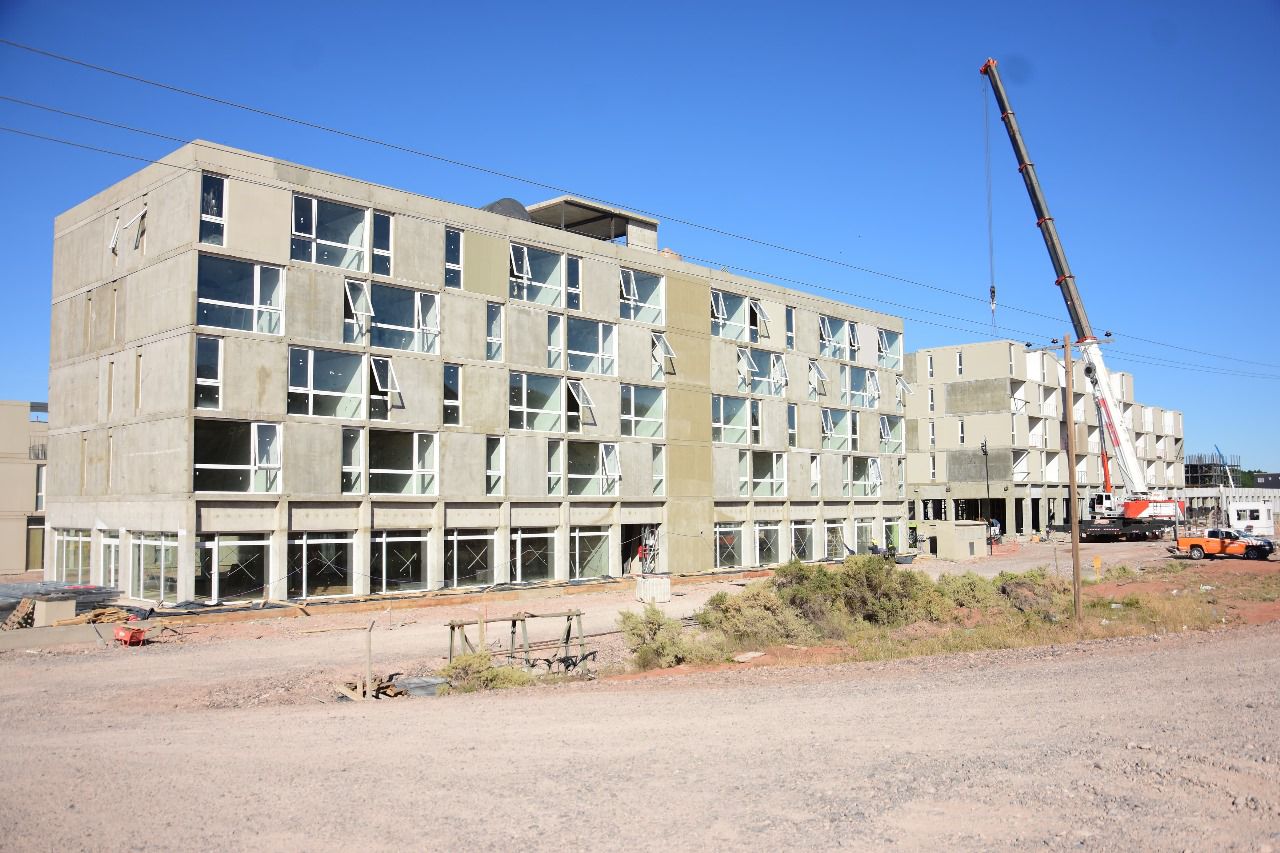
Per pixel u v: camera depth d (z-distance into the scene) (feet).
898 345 191.01
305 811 24.64
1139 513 208.44
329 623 86.53
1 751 32.89
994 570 154.40
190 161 92.84
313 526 99.35
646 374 137.18
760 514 155.53
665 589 106.52
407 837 22.58
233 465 93.86
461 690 52.16
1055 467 286.46
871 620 84.84
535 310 121.70
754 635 72.33
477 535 114.93
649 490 135.74
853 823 23.47
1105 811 24.17
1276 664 50.06
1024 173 168.04
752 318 158.71
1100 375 190.80
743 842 22.18
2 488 147.95
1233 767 28.09
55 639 72.64
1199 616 81.30
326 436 100.22
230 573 93.35
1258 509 218.18
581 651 63.46
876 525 180.86
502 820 23.89
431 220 111.45
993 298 150.20
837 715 37.78
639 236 145.69
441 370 111.04
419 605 99.96
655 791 26.53
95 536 103.91
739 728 35.45
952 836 22.48
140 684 55.26
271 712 42.14
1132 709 37.86
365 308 104.68
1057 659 55.16
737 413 153.17
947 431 277.03
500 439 117.39
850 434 175.63
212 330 92.32
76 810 24.80
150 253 97.40
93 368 106.52
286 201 98.84
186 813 24.49
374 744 33.17
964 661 55.98
